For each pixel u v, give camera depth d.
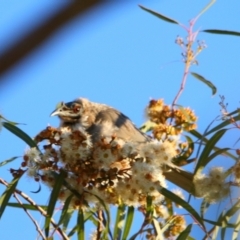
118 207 9.36
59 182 8.70
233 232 8.80
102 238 8.89
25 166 8.70
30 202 8.80
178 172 10.22
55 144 8.83
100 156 8.73
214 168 8.93
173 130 10.19
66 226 9.24
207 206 9.04
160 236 8.87
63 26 2.28
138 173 8.77
